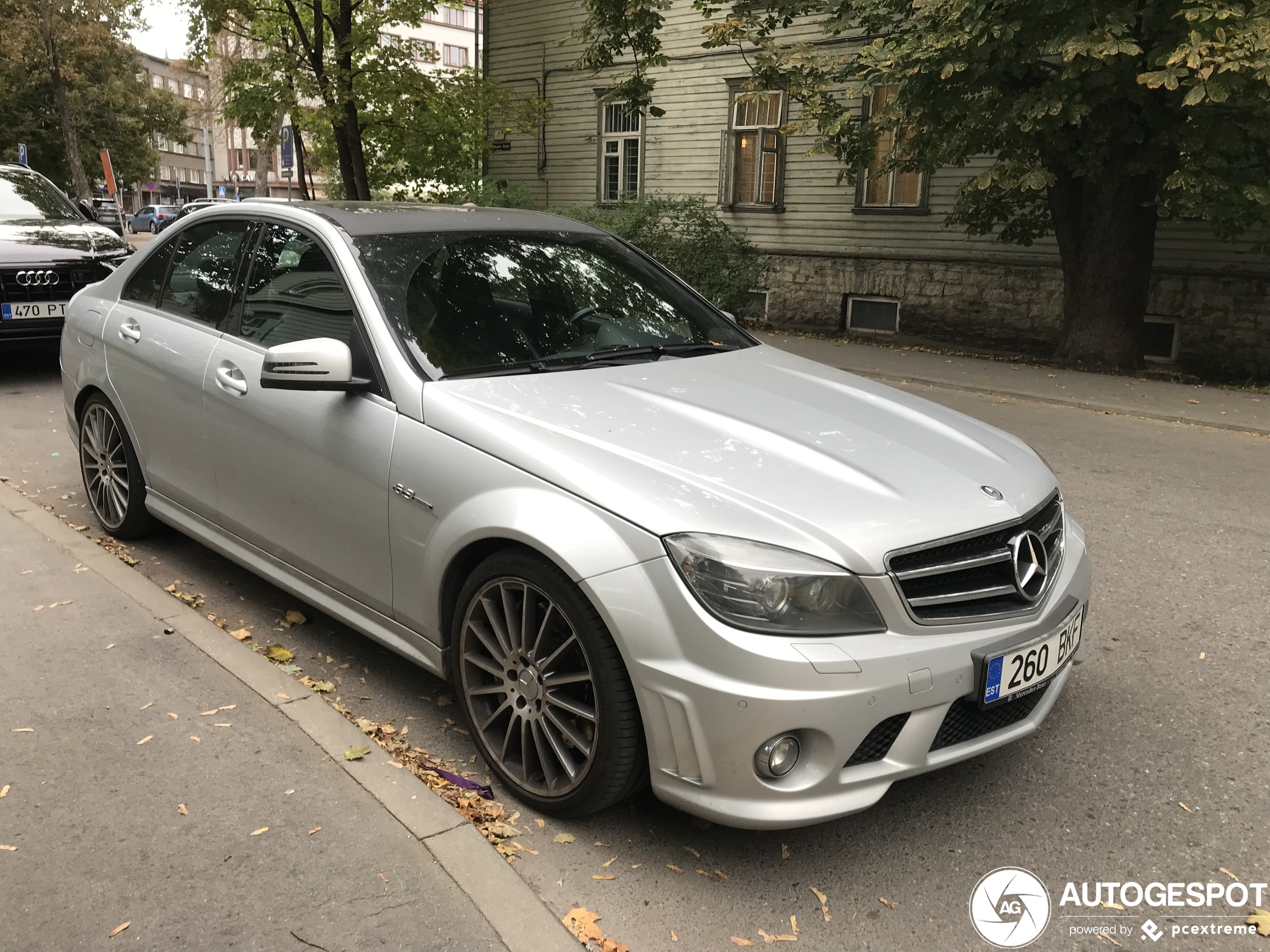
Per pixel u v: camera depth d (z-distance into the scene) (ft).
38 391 29.04
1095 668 13.26
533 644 9.51
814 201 57.41
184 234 15.25
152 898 8.15
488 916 8.06
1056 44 30.76
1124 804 10.18
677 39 62.13
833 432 10.33
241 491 12.96
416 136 59.11
